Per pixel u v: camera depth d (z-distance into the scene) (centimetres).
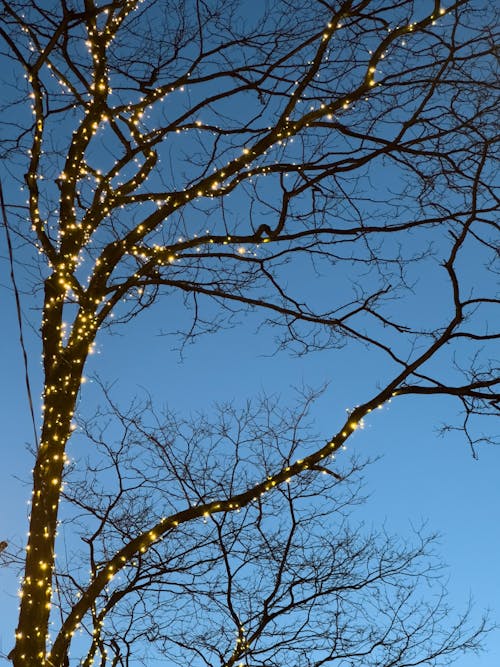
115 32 691
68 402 623
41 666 550
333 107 667
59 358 632
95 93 679
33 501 590
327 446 598
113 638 632
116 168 709
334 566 664
